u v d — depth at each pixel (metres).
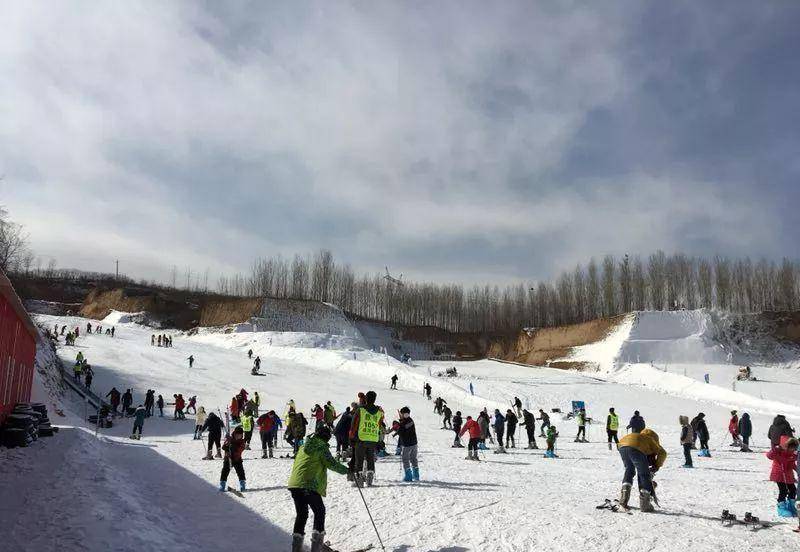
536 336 102.50
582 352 86.50
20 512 8.71
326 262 125.88
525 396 48.00
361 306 131.50
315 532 7.68
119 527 7.91
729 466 18.06
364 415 12.23
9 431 15.92
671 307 103.19
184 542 8.16
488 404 42.78
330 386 49.19
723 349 81.25
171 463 16.66
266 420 19.70
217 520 9.78
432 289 132.88
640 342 79.88
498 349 109.81
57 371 37.47
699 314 86.56
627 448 9.65
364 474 12.15
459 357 112.75
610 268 108.56
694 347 80.00
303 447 8.02
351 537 8.55
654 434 9.80
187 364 54.84
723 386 60.25
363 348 87.88
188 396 40.56
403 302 131.62
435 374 62.72
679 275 106.38
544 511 9.41
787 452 9.57
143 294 106.19
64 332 70.81
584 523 8.55
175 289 124.50
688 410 42.62
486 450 23.61
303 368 59.81
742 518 9.09
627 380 65.19
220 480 12.59
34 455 14.50
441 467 16.67
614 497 11.12
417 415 38.16
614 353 78.69
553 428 21.28
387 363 64.44
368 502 10.57
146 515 9.09
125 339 72.31
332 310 106.94
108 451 18.55
